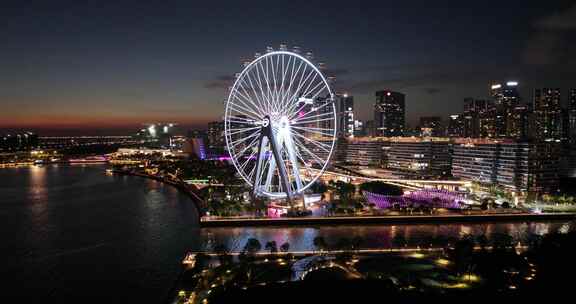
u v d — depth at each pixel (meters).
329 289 115.00
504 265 147.50
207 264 166.62
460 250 157.75
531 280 135.50
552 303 114.06
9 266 190.25
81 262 193.75
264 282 144.75
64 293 161.12
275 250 177.88
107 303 152.38
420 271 148.62
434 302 112.00
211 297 121.88
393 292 114.62
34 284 170.00
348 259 165.88
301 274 152.25
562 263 138.88
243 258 164.12
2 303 153.75
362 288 115.81
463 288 132.00
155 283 168.12
